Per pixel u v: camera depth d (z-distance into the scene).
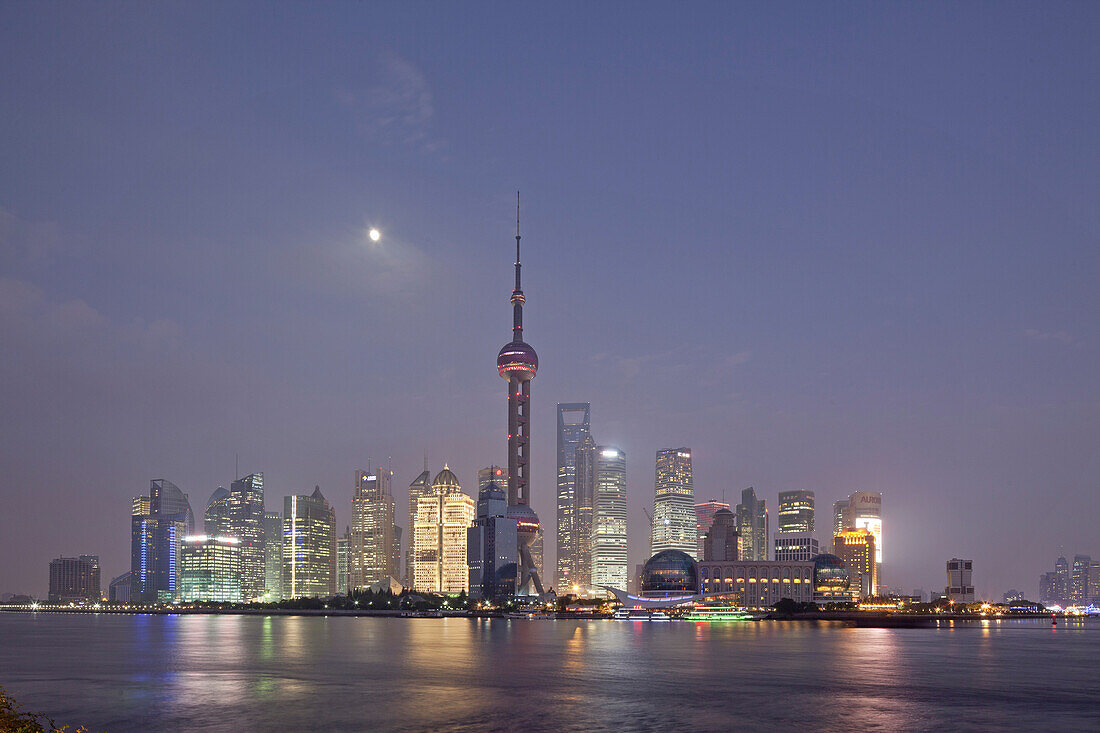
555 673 190.50
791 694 153.50
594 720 123.88
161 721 122.88
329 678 179.50
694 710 133.75
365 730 115.56
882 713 132.62
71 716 128.00
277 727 117.88
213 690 158.50
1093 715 132.12
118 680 177.62
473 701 142.62
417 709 133.62
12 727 54.19
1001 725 123.44
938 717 129.38
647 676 184.25
